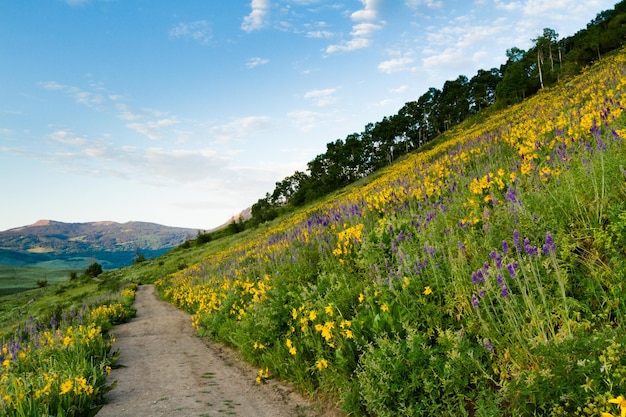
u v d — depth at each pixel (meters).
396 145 122.69
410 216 7.88
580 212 4.13
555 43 81.06
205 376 6.59
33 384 5.25
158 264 68.75
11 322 25.67
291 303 6.76
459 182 9.02
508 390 2.84
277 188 134.25
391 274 5.25
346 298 5.77
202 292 16.25
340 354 4.64
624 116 7.11
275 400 5.12
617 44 53.69
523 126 12.86
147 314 19.97
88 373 6.04
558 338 2.86
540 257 3.69
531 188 5.38
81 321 11.69
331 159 129.25
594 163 4.63
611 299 3.15
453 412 3.31
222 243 63.50
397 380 3.61
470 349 3.40
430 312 4.30
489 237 4.65
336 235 9.49
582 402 2.38
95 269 89.56
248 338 7.27
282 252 11.00
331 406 4.59
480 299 3.93
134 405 5.20
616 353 2.33
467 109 112.75
